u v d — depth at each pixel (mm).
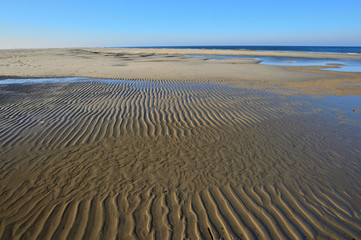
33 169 4203
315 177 4117
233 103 8500
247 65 22969
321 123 6734
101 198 3508
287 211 3301
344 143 5469
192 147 5152
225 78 14156
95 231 2930
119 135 5660
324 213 3271
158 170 4266
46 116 6848
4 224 2998
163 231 2947
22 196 3518
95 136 5574
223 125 6430
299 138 5703
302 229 3000
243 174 4180
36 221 3059
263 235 2902
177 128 6152
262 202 3473
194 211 3285
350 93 10492
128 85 11516
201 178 4051
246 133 5938
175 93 9828
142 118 6793
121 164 4430
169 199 3518
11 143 5141
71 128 5992
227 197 3578
